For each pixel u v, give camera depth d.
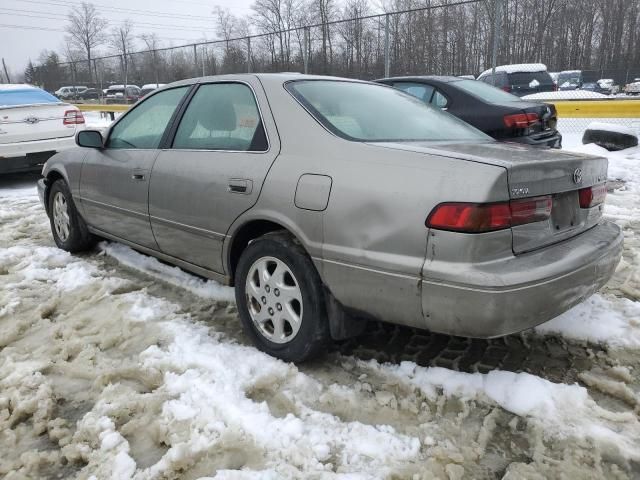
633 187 7.03
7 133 7.54
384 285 2.24
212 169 2.95
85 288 3.73
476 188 2.04
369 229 2.26
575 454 2.05
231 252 2.95
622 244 2.72
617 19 33.19
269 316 2.74
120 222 3.83
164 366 2.66
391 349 2.88
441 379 2.51
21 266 4.26
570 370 2.65
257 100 2.92
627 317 3.12
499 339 2.97
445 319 2.13
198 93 3.36
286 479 1.94
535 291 2.08
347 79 3.38
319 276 2.50
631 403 2.38
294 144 2.64
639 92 20.86
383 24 13.18
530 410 2.29
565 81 23.48
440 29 14.55
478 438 2.15
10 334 3.04
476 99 6.61
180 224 3.21
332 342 2.91
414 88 7.14
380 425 2.24
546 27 28.55
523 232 2.17
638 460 2.02
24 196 7.51
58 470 2.04
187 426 2.22
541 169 2.21
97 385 2.54
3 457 2.11
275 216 2.60
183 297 3.58
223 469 2.00
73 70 23.33
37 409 2.37
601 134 9.61
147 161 3.46
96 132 3.93
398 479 1.94
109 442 2.13
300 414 2.31
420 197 2.14
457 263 2.06
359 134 2.63
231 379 2.53
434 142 2.69
